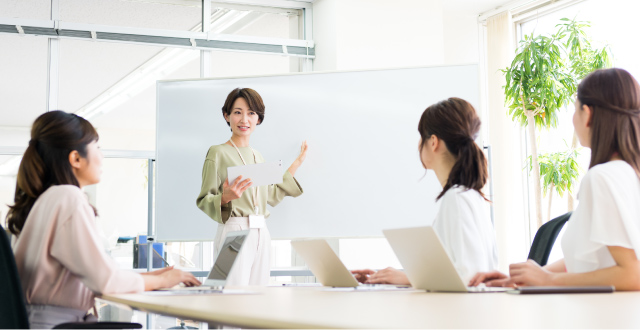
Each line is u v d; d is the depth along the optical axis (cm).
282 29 602
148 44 548
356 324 84
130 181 539
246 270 376
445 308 109
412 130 474
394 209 470
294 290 190
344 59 568
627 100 159
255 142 473
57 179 200
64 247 184
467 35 669
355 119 477
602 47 559
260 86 482
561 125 592
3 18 510
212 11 579
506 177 625
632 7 541
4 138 515
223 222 382
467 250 179
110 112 543
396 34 588
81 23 532
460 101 201
